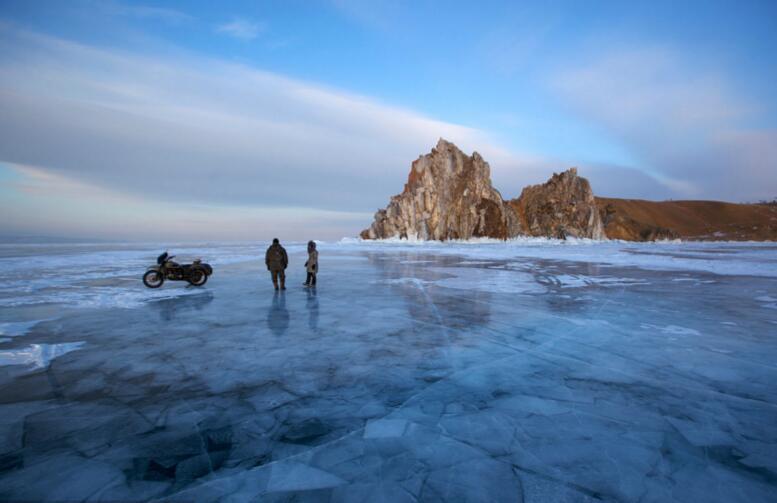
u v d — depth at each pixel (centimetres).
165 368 562
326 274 1884
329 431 383
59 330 778
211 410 429
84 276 1672
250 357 614
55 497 283
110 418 408
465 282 1581
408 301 1134
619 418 410
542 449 348
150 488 294
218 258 2870
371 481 301
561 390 487
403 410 430
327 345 684
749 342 705
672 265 2491
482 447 352
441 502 275
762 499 279
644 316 934
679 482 300
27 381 511
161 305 1053
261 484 298
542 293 1295
